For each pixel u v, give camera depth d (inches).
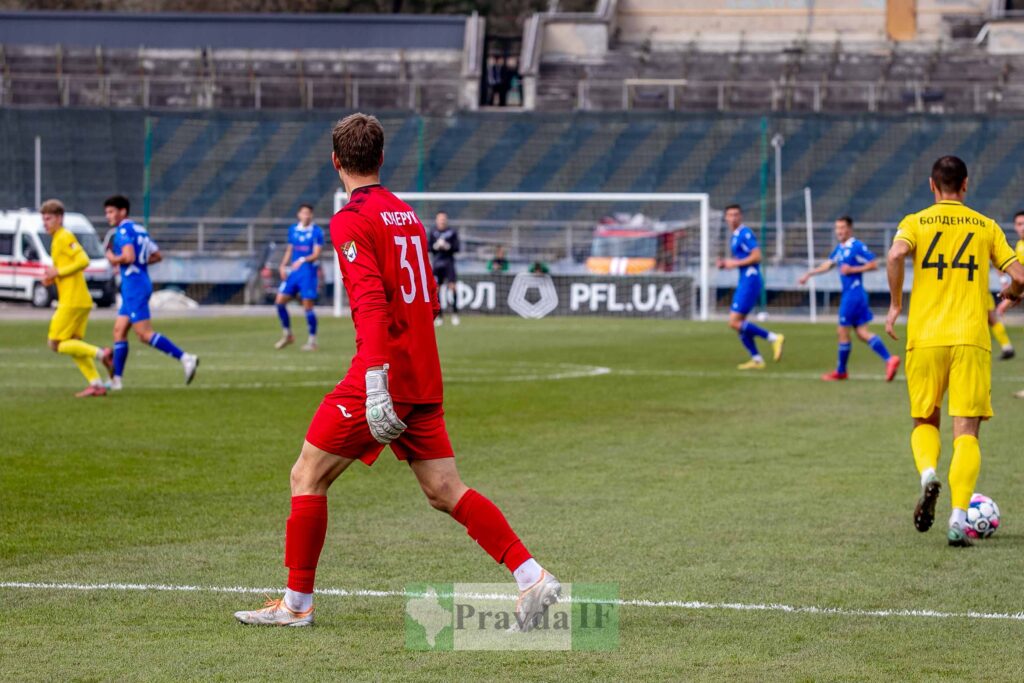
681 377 2402.8
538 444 1533.0
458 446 1513.3
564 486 1240.8
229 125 6520.7
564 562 911.7
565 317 4734.3
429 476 734.5
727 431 1659.7
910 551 956.6
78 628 725.9
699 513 1105.4
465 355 2901.1
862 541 992.9
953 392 1029.8
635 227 5364.2
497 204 6274.6
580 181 6368.1
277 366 2571.4
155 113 6491.1
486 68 7377.0
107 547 950.4
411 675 639.1
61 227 1953.7
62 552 932.6
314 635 715.4
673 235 5251.0
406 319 718.5
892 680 634.8
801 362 2792.8
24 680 626.2
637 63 7096.5
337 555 925.8
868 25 7386.8
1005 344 2839.6
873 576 873.5
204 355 2869.1
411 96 6924.2
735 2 7455.7
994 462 1405.0
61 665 652.1
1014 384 2316.7
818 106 6781.5
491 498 1173.7
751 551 952.3
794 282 5329.7
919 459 1024.2
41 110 6387.8
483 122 6466.5
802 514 1103.6
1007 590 834.8
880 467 1370.6
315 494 733.3
